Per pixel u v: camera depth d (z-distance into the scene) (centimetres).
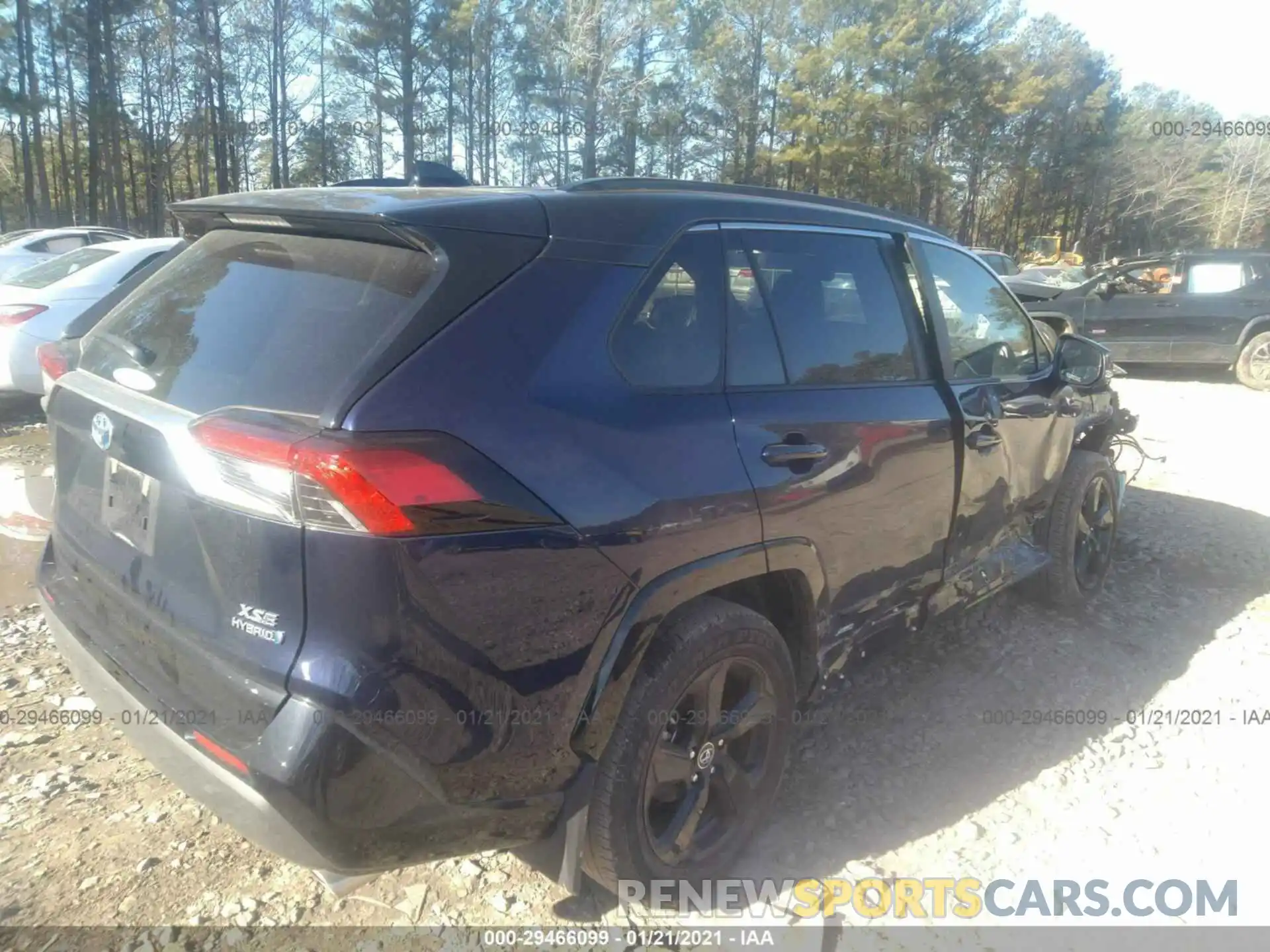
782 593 289
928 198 4725
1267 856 295
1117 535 587
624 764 235
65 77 3647
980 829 305
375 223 216
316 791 189
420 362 202
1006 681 402
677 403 247
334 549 189
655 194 269
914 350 343
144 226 4078
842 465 288
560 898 265
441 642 198
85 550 257
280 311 225
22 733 331
